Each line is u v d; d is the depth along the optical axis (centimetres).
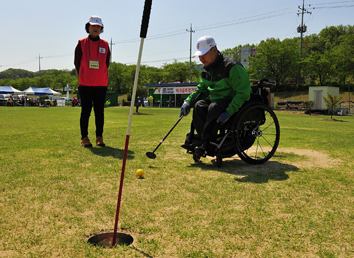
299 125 1134
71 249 176
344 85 4966
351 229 205
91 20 534
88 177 331
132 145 562
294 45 5703
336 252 173
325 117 1948
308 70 5506
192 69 7988
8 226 206
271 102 3372
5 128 846
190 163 416
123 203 252
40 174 341
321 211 237
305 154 490
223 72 388
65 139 621
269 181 323
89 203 252
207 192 283
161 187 298
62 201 256
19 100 3644
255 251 174
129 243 189
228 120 409
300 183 316
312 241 187
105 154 466
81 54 536
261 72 5528
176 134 736
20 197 264
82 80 530
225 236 192
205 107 412
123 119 1345
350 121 1565
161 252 172
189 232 197
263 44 5497
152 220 217
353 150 527
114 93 4497
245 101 411
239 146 402
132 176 338
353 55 5488
